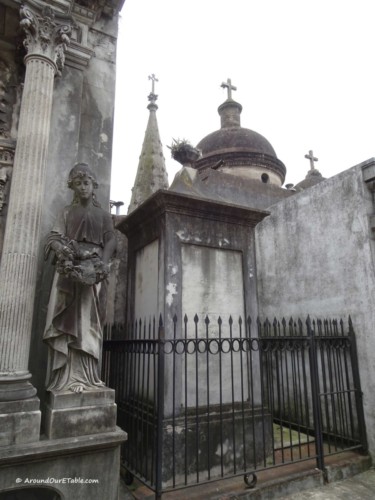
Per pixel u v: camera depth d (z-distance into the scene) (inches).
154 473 167.9
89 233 152.4
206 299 202.1
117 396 205.2
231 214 217.2
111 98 206.2
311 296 251.8
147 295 212.7
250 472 165.8
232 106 536.1
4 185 164.6
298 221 269.0
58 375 143.9
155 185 450.9
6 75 182.2
